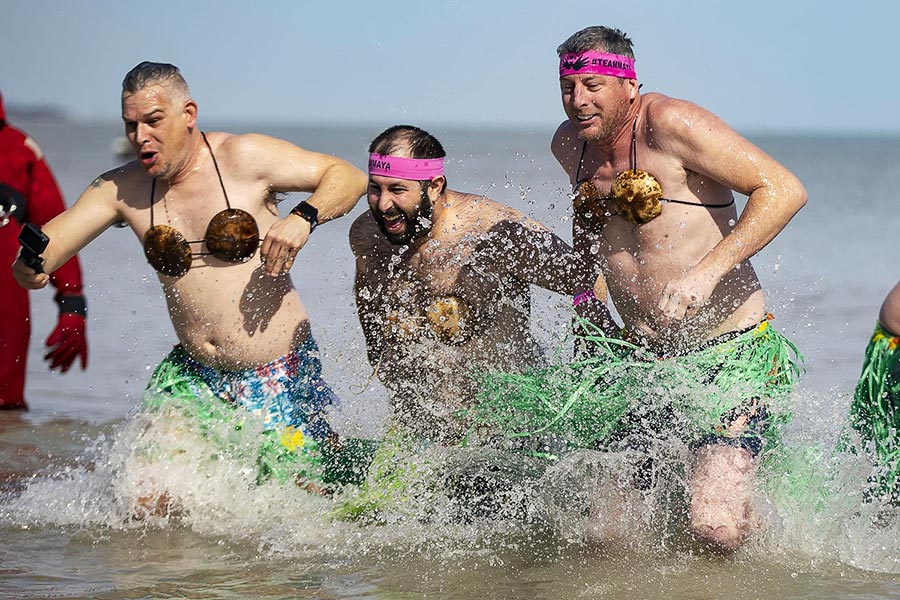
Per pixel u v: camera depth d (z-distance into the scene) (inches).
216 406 302.7
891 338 272.7
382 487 291.6
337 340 384.2
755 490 262.7
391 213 284.8
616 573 247.3
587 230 281.4
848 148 5807.1
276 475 299.1
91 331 553.9
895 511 270.7
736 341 271.6
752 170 260.2
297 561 255.3
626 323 283.9
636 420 279.3
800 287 657.6
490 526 281.0
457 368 297.7
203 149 297.4
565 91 269.7
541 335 299.1
